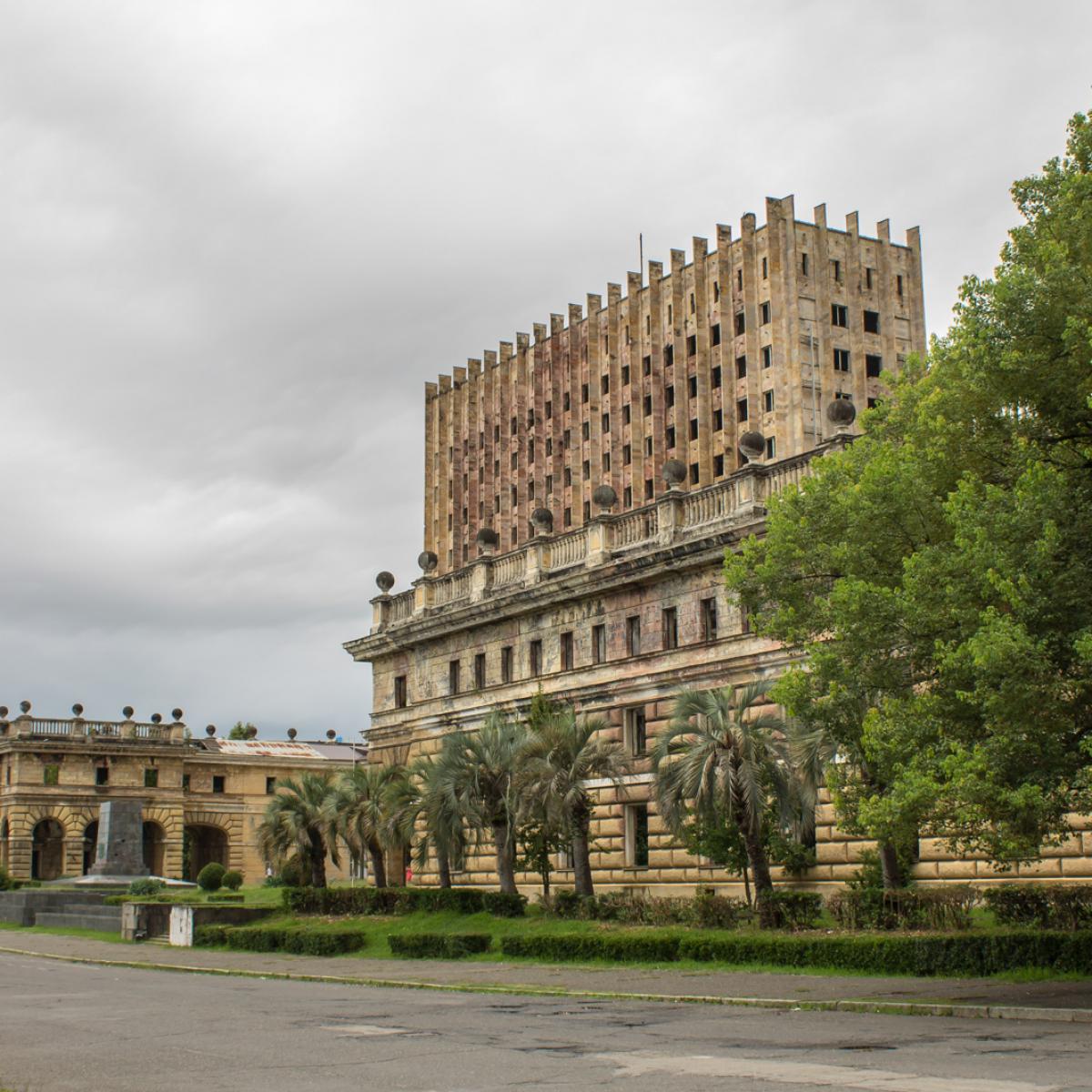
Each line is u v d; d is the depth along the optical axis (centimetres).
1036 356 2458
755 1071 1534
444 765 5050
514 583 6122
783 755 3941
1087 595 2348
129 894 7750
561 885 5606
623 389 9394
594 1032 2062
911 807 2450
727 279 8569
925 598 2527
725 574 3130
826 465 3042
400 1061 1753
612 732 5356
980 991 2520
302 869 6103
